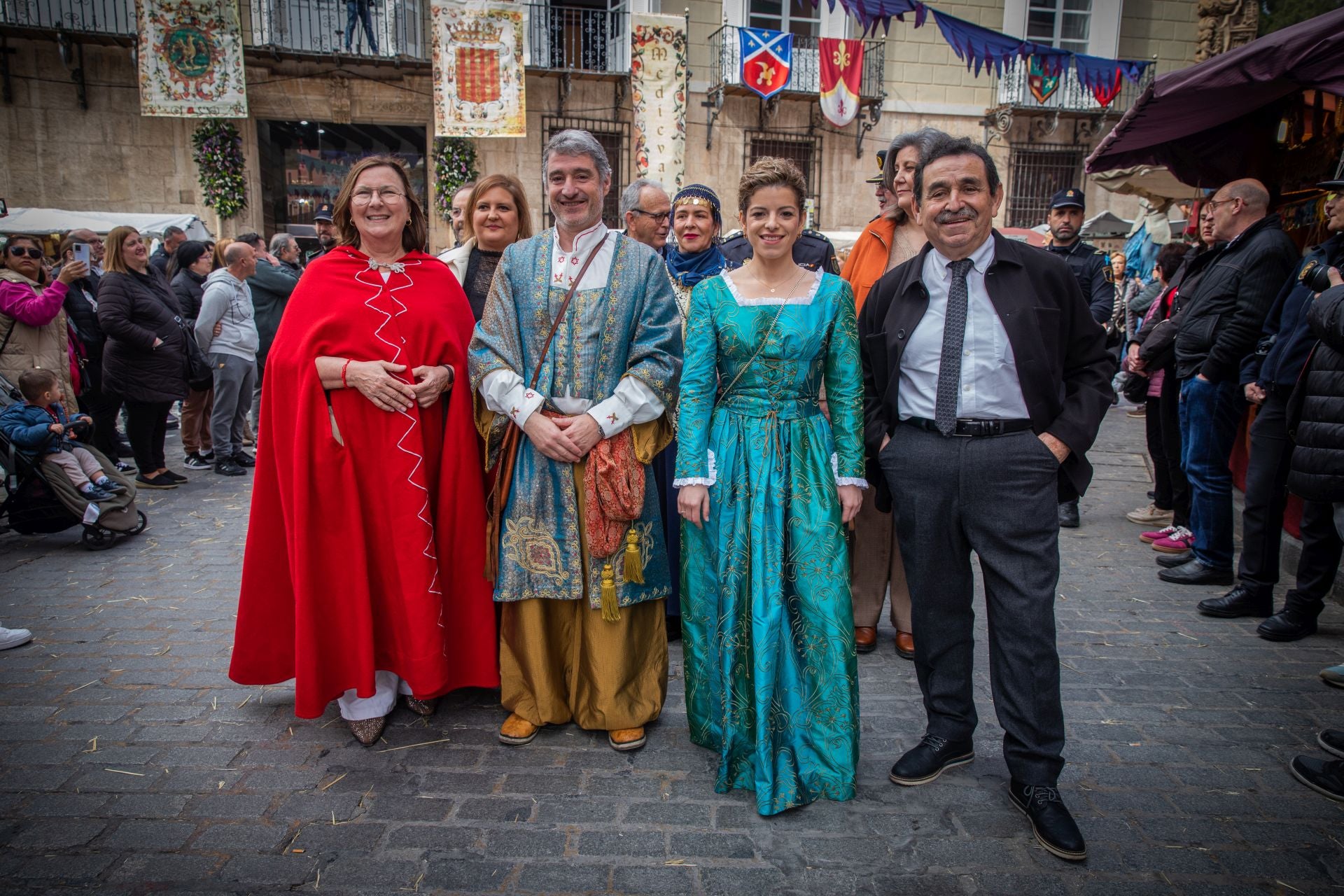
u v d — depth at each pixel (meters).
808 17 13.80
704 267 3.68
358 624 2.68
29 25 11.67
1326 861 2.18
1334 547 3.52
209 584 4.29
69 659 3.36
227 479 6.75
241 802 2.41
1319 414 3.06
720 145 13.83
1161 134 5.13
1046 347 2.25
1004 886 2.08
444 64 12.36
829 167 14.13
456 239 3.90
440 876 2.10
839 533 2.47
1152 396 5.39
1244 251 4.03
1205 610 3.92
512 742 2.75
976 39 11.30
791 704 2.43
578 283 2.67
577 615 2.81
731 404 2.55
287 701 3.05
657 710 2.82
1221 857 2.20
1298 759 2.59
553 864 2.15
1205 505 4.33
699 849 2.21
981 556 2.34
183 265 7.43
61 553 4.79
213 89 12.02
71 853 2.17
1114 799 2.46
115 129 12.38
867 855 2.20
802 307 2.46
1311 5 15.52
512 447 2.73
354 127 14.28
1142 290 7.21
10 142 12.17
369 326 2.73
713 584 2.56
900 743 2.78
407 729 2.87
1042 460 2.26
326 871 2.12
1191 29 14.75
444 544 2.87
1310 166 5.03
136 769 2.58
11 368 5.50
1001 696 2.34
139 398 6.14
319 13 12.77
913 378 2.41
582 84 13.47
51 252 10.59
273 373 2.71
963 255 2.30
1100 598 4.19
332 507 2.70
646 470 2.74
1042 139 14.52
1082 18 14.40
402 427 2.72
